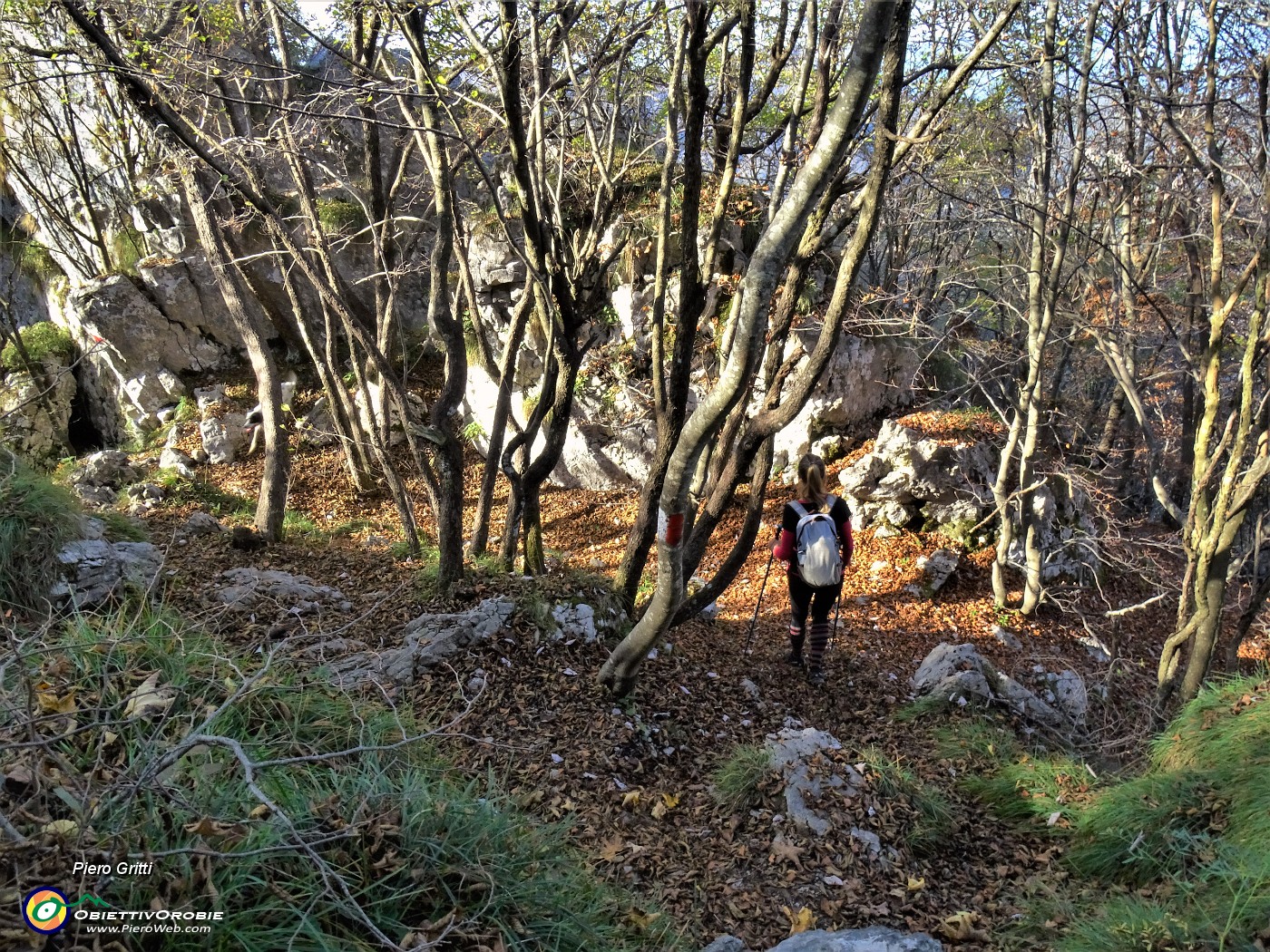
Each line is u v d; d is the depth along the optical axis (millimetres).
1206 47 6566
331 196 14078
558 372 7355
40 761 2576
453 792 3262
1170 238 7895
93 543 5543
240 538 7855
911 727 5992
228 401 13688
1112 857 4145
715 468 6387
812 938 3186
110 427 14547
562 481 12516
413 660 5016
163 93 7258
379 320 10578
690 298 5230
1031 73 7828
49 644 3465
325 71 9297
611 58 7016
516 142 5258
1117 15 7152
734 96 7688
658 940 3271
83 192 13586
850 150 5250
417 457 8039
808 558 6227
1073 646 8625
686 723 5359
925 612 8781
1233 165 6297
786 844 4238
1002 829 4801
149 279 13805
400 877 2574
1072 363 13531
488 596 5891
